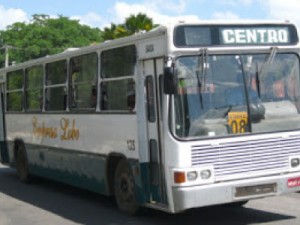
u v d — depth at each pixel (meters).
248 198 8.82
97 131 11.07
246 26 9.18
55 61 12.98
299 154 9.23
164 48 8.79
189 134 8.66
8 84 16.09
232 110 8.91
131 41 9.77
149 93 9.37
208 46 8.89
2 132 16.67
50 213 11.20
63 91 12.56
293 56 9.48
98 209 11.38
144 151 9.52
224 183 8.69
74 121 12.05
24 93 14.93
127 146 10.01
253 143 8.91
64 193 13.70
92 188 11.59
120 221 10.05
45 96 13.58
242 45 9.09
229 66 9.01
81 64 11.73
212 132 8.77
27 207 11.98
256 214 10.23
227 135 8.80
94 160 11.26
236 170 8.80
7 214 11.27
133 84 9.75
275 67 9.30
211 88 8.86
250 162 8.88
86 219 10.43
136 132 9.67
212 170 8.68
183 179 8.55
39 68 13.93
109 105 10.62
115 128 10.38
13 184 15.51
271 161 9.01
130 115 9.86
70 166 12.41
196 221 9.81
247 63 9.12
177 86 8.66
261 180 8.88
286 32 9.45
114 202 12.16
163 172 8.95
